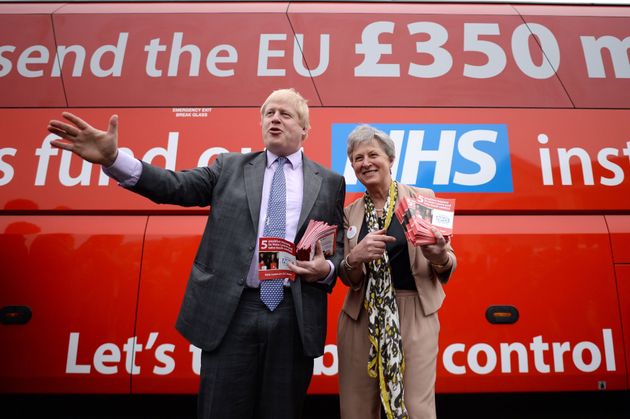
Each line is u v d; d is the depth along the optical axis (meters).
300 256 1.54
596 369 2.45
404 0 2.97
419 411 1.69
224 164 1.76
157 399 2.66
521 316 2.48
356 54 2.78
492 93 2.72
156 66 2.75
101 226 2.56
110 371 2.44
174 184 1.57
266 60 2.77
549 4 3.00
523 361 2.45
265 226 1.64
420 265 1.83
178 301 2.50
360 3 2.96
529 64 2.79
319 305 1.68
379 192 1.95
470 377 2.44
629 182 2.61
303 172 1.78
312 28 2.84
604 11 2.95
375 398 1.85
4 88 2.70
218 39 2.81
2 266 2.50
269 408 1.55
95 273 2.51
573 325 2.48
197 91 2.71
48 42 2.79
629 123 2.70
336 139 2.63
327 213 1.73
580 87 2.75
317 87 2.72
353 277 1.82
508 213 2.60
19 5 2.89
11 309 2.47
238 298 1.55
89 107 2.68
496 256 2.53
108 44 2.79
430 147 2.61
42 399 2.65
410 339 1.78
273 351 1.57
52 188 2.58
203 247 1.66
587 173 2.62
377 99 2.70
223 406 1.52
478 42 2.82
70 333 2.46
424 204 1.71
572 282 2.52
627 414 2.75
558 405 2.80
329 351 2.47
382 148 1.92
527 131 2.66
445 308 2.48
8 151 2.61
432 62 2.77
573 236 2.56
